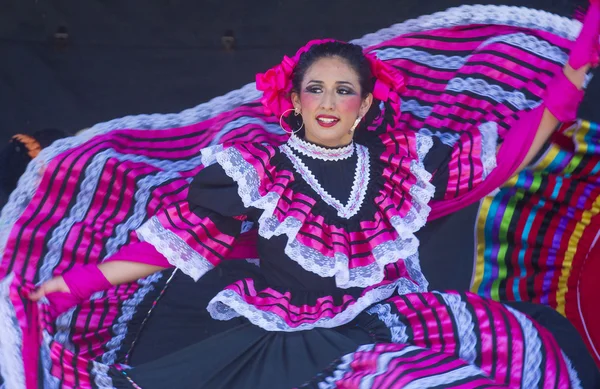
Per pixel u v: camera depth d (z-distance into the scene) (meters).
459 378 6.41
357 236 7.23
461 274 10.68
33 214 7.90
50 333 7.25
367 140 7.66
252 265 8.05
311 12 11.48
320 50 7.32
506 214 8.48
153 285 8.42
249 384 6.82
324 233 7.18
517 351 6.86
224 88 11.31
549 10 10.51
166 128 8.36
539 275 8.50
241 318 7.33
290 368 6.82
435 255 10.80
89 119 11.05
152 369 7.10
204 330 9.36
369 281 7.14
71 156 8.01
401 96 8.53
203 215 7.24
